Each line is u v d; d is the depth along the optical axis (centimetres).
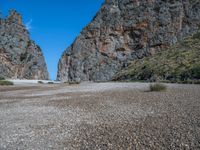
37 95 2588
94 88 3297
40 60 13688
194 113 1180
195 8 7944
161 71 4844
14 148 814
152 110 1328
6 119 1280
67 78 9319
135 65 6969
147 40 8219
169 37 7750
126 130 959
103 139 866
